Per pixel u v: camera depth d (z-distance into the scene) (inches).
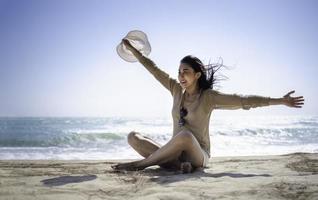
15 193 104.0
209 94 152.6
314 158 212.5
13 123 1884.8
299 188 107.1
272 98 140.7
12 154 413.1
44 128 1273.4
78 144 593.0
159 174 141.9
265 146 512.7
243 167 169.5
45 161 236.2
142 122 1964.8
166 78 169.2
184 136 142.3
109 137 711.1
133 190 107.8
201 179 124.6
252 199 95.7
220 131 920.9
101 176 134.8
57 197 99.1
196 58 154.3
